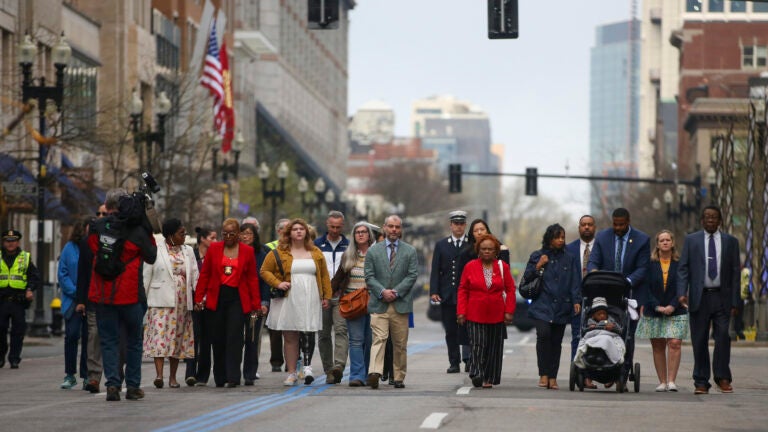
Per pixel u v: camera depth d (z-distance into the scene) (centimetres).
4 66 9981
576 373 3816
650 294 3928
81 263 3712
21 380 4416
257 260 4341
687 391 3944
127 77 12262
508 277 3966
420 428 2747
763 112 9375
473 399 3447
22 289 5044
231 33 17488
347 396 3572
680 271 3828
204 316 4091
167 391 3841
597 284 3809
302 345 4194
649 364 5678
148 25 13038
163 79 12625
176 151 9819
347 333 4209
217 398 3522
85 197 9162
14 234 5056
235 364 4009
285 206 16888
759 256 8762
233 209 13188
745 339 8481
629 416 3036
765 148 8725
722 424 2902
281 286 4047
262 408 3209
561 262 3959
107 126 9844
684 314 3909
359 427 2775
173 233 4047
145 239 3425
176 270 4034
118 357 3456
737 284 3816
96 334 3753
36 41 9688
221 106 12681
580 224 4056
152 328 3994
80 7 12150
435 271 4788
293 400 3438
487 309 3938
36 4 10350
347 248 4066
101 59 12181
